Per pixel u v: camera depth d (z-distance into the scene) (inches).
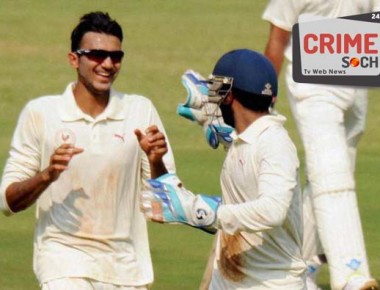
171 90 2340.1
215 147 1042.7
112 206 964.6
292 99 1278.3
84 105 964.6
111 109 965.8
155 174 943.7
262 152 898.1
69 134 959.6
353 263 1203.9
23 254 1475.1
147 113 978.7
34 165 970.7
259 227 884.6
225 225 890.7
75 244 960.9
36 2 2918.3
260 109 919.7
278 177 887.7
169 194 899.4
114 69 963.3
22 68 2443.4
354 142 1317.7
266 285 920.9
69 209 959.6
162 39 2662.4
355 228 1215.6
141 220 983.0
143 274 981.2
